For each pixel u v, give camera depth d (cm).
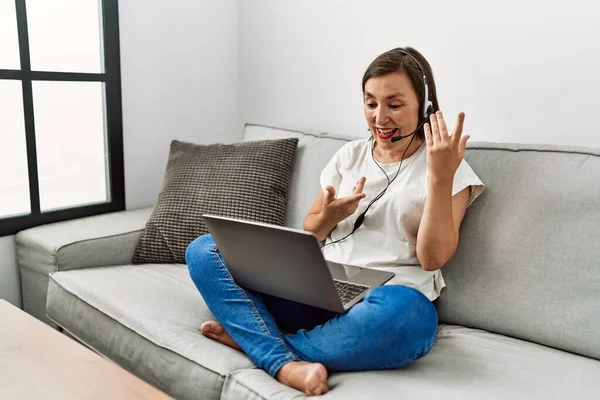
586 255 129
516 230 139
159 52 237
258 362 121
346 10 215
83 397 97
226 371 119
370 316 111
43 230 193
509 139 180
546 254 134
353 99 219
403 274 140
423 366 118
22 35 199
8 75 197
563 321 129
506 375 113
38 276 187
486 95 182
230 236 120
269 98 253
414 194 140
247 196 187
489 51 179
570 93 165
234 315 127
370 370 116
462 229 147
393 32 202
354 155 160
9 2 195
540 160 142
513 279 137
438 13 189
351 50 216
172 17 238
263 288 126
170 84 243
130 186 238
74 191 225
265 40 250
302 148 198
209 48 254
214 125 264
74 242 178
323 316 130
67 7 211
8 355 112
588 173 133
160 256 188
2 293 202
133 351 139
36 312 192
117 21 221
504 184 145
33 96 206
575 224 132
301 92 238
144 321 140
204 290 133
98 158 231
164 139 246
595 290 127
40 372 106
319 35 226
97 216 214
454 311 145
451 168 126
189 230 187
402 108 139
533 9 168
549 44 167
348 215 144
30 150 207
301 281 115
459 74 188
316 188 188
